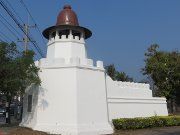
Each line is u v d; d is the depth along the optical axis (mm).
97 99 24734
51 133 22719
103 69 25891
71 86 23594
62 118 23156
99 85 25188
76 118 22938
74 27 27188
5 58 23016
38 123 23484
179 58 41719
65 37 27016
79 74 23969
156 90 43281
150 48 43844
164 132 25938
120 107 27828
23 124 25984
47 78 24266
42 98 23984
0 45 22641
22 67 23125
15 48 23469
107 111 25703
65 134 22453
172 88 41656
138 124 27797
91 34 28859
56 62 24375
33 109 24547
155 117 29984
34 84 24922
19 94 24750
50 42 27672
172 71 41219
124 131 26188
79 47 27109
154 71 42344
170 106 45031
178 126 31359
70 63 24078
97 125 24000
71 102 23281
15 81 22672
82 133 22641
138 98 29922
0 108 54969
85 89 24062
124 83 29094
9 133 21234
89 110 23906
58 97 23641
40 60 25094
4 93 24625
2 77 22688
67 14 27844
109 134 24078
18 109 43656
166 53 42938
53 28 27453
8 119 32844
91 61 25656
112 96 27375
